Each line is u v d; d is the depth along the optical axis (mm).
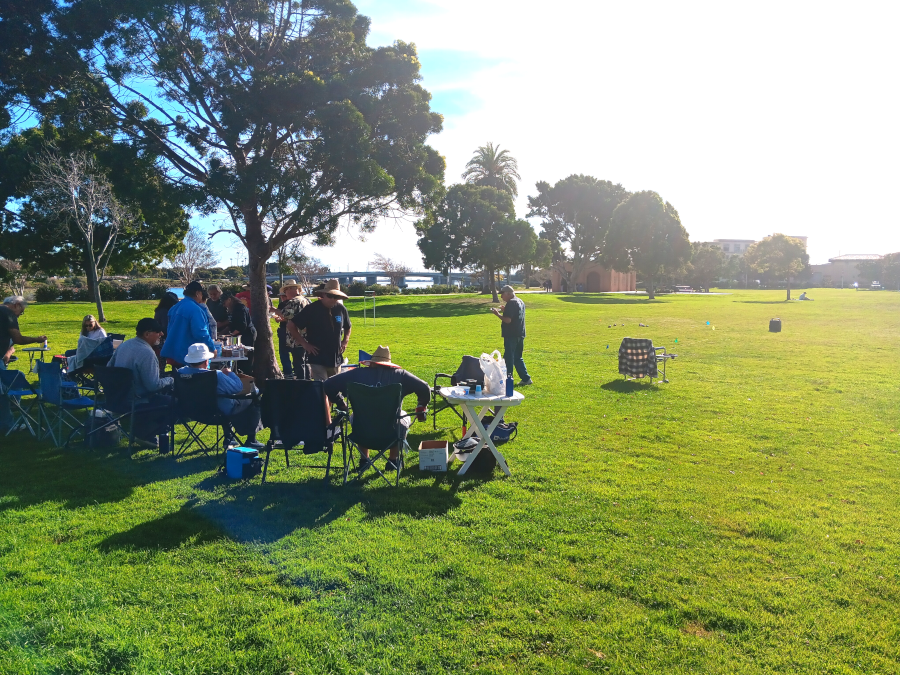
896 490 5438
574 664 2912
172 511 4762
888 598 3562
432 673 2834
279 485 5434
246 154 9859
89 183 24453
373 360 5859
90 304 36312
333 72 9938
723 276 100562
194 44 9227
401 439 5578
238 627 3176
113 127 9266
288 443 5383
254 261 10492
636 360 11109
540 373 12469
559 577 3762
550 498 5152
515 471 5902
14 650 2908
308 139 9906
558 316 30734
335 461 6176
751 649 3059
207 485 5402
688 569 3883
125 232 31859
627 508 4926
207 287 9609
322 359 7180
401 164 10414
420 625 3221
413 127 10664
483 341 19234
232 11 9203
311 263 47375
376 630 3160
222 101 9109
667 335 20875
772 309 35562
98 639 3035
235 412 6234
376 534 4352
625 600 3508
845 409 8977
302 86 8969
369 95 9836
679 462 6266
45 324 24281
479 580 3697
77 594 3439
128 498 5027
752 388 10742
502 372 6004
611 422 8055
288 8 9797
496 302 43469
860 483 5621
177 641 3037
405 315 34469
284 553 4027
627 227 50906
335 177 9875
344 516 4711
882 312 32125
